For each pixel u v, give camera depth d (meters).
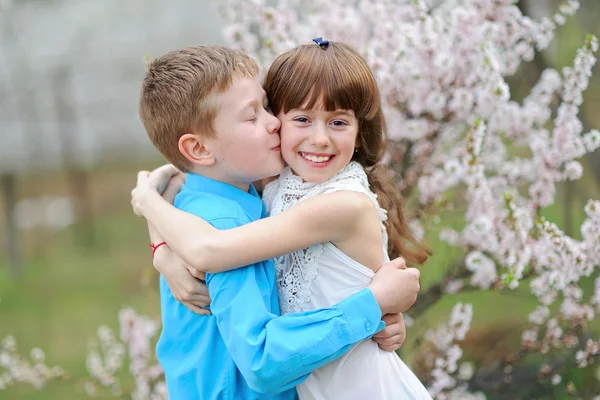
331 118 1.54
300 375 1.40
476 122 2.29
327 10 2.82
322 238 1.49
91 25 8.30
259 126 1.54
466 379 2.77
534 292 2.52
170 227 1.52
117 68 8.66
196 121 1.54
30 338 5.12
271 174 1.59
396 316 1.57
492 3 2.56
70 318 5.47
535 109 2.61
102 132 9.21
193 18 8.16
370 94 1.58
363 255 1.53
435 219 2.70
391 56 2.62
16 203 7.91
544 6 3.72
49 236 8.05
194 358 1.56
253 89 1.55
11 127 7.70
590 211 2.36
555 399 2.75
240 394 1.53
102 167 9.36
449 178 2.57
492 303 4.28
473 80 2.49
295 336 1.38
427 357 2.82
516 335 3.67
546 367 2.69
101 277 6.45
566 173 2.54
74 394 4.09
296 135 1.55
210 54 1.58
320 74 1.52
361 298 1.46
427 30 2.47
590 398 2.76
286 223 1.46
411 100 2.54
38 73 8.02
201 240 1.45
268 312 1.42
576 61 2.38
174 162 1.65
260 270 1.49
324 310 1.43
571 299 2.59
